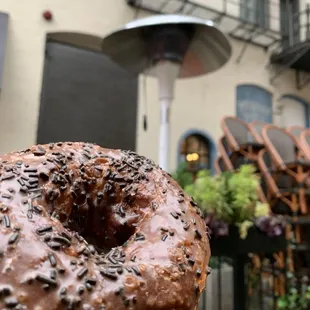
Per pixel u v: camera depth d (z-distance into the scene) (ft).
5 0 17.71
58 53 19.06
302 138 14.70
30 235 2.15
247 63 24.11
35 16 18.19
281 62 25.23
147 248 2.42
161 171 3.20
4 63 16.94
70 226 2.82
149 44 9.73
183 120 21.16
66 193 2.74
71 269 2.09
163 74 9.83
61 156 2.93
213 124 21.95
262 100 24.67
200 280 2.50
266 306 11.13
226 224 6.40
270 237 6.85
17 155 2.88
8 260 2.02
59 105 18.57
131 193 2.91
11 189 2.44
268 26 25.05
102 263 2.24
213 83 22.52
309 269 10.94
